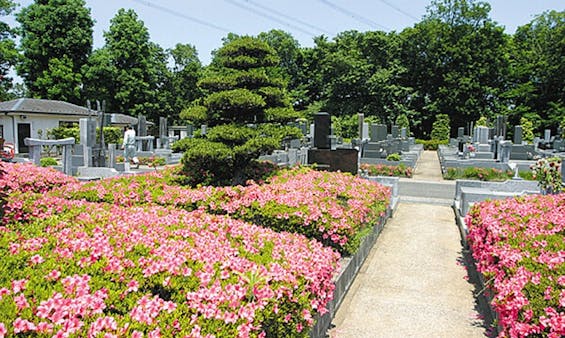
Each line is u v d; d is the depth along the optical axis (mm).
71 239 3625
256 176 8539
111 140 26953
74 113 30438
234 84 8477
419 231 8773
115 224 4324
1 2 30797
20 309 2428
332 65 42312
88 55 36781
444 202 12109
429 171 19953
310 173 8867
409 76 45938
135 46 38094
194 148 7980
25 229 4008
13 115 27422
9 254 3193
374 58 45344
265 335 3051
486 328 4594
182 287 3082
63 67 34312
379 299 5355
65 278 2818
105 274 3061
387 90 41781
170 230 4344
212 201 6570
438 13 47688
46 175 8195
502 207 6590
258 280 3049
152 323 2562
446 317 4867
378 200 8250
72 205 5457
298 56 46062
